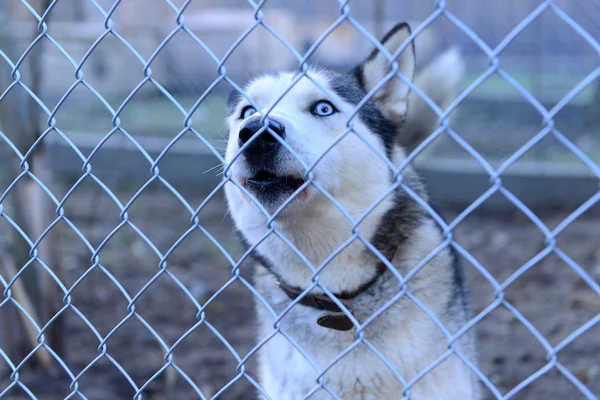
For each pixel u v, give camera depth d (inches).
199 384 146.6
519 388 48.7
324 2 375.2
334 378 92.9
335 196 91.5
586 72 342.0
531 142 44.6
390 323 91.9
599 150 317.4
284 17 368.8
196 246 246.2
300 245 94.7
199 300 195.5
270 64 360.8
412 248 94.5
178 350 164.2
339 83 102.3
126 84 387.5
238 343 167.9
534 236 250.2
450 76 134.5
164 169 323.9
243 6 414.3
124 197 313.9
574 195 282.7
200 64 376.2
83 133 352.5
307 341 94.7
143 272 221.8
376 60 108.2
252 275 117.2
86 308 191.2
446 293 96.0
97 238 253.8
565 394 138.1
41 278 146.7
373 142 98.3
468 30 45.6
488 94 356.8
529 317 178.5
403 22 104.4
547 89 353.1
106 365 154.8
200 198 311.0
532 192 285.4
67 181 333.1
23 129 139.3
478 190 291.0
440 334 93.0
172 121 362.9
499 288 48.4
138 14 394.6
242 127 84.4
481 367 148.5
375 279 93.3
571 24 41.4
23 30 180.2
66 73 386.0
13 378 82.8
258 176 87.4
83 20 396.2
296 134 86.7
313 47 53.9
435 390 91.7
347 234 92.9
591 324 45.6
